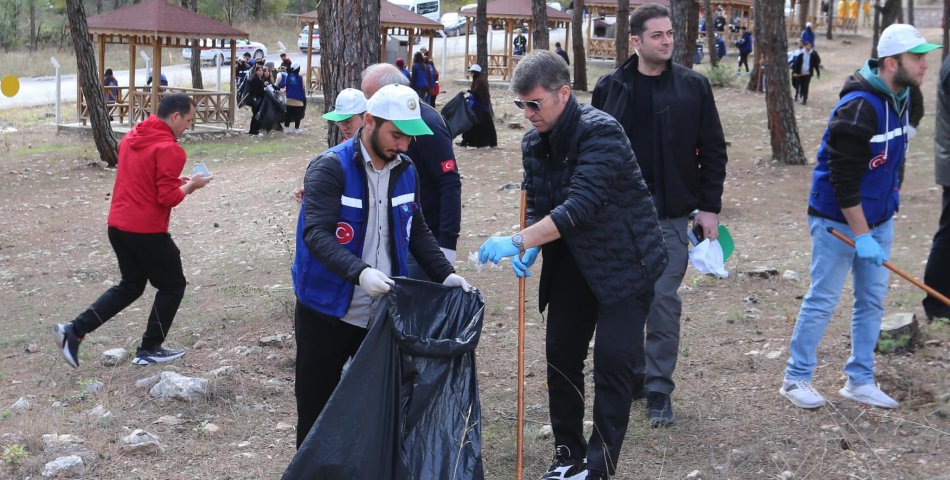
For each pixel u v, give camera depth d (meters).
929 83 26.72
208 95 24.59
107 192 16.11
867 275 4.93
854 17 52.41
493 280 8.49
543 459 4.55
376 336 3.38
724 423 4.88
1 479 4.34
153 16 23.97
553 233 3.70
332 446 3.33
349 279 3.46
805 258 8.99
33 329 7.79
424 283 3.57
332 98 6.83
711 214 4.85
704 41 43.81
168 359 6.33
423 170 4.99
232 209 13.94
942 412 4.82
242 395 5.48
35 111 30.55
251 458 4.61
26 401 5.48
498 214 12.27
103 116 18.86
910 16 14.55
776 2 15.48
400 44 33.59
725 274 4.66
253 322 7.37
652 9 4.71
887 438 4.62
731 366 5.74
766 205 12.41
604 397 3.96
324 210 3.58
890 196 4.84
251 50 43.75
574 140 3.85
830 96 27.80
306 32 47.47
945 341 5.96
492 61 35.31
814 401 4.99
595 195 3.72
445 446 3.43
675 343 4.86
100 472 4.41
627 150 3.86
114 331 7.55
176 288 6.28
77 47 18.56
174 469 4.48
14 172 18.05
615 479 4.28
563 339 4.14
